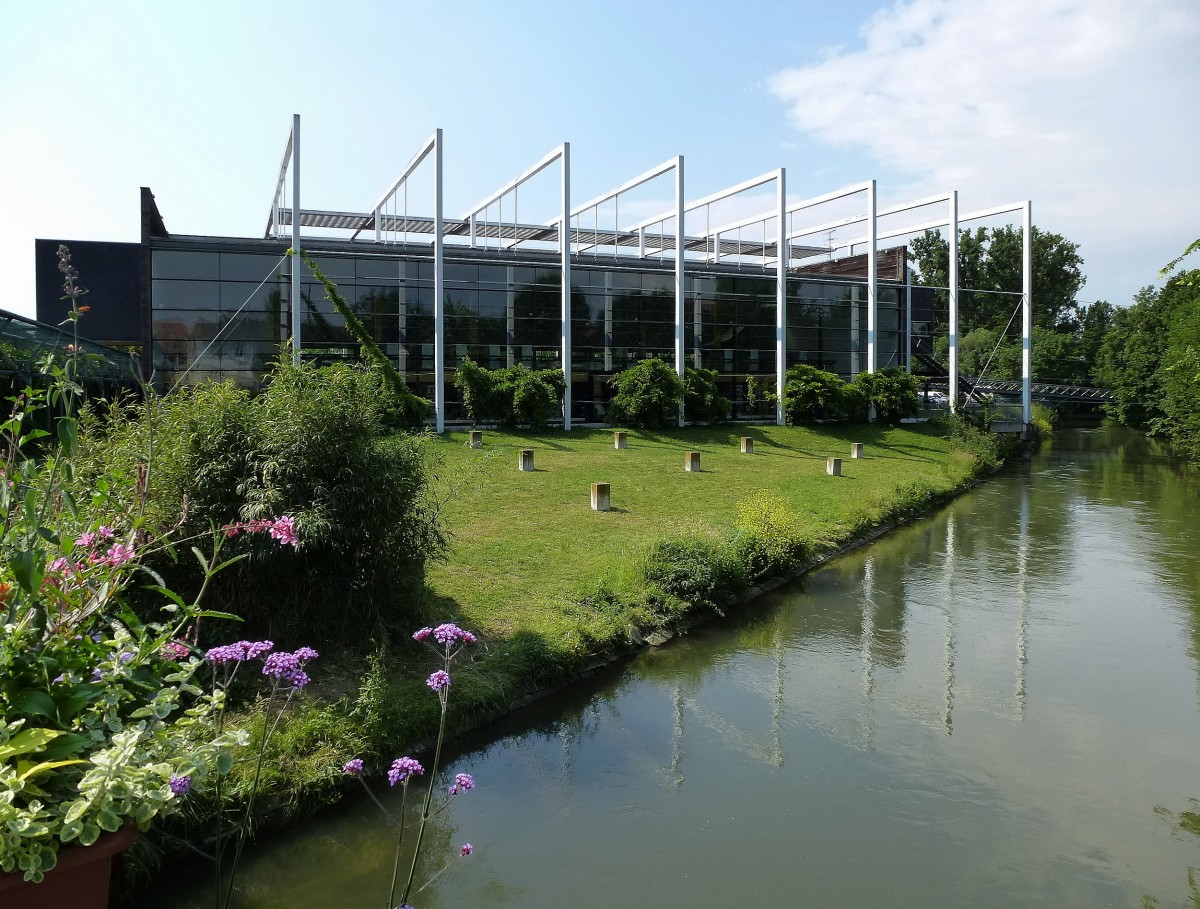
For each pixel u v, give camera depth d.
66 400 4.39
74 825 3.26
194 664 4.42
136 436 8.43
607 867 6.59
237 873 6.18
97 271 40.31
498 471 24.50
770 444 37.75
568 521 17.83
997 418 47.72
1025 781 8.31
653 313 42.59
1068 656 12.27
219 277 33.28
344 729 7.62
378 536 9.18
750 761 8.60
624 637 11.74
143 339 32.22
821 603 15.11
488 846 6.82
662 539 15.18
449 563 13.41
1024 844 7.14
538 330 39.78
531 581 12.90
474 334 38.50
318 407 9.03
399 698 8.35
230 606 8.48
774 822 7.38
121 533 5.16
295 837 6.66
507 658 9.81
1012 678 11.29
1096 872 6.75
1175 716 10.02
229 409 8.98
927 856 6.91
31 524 3.80
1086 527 23.30
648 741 9.00
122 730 3.86
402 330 36.59
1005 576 17.34
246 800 6.54
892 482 28.06
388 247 41.12
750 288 45.28
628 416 39.03
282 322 34.09
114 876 4.51
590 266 40.94
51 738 3.40
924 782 8.24
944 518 24.92
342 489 8.84
